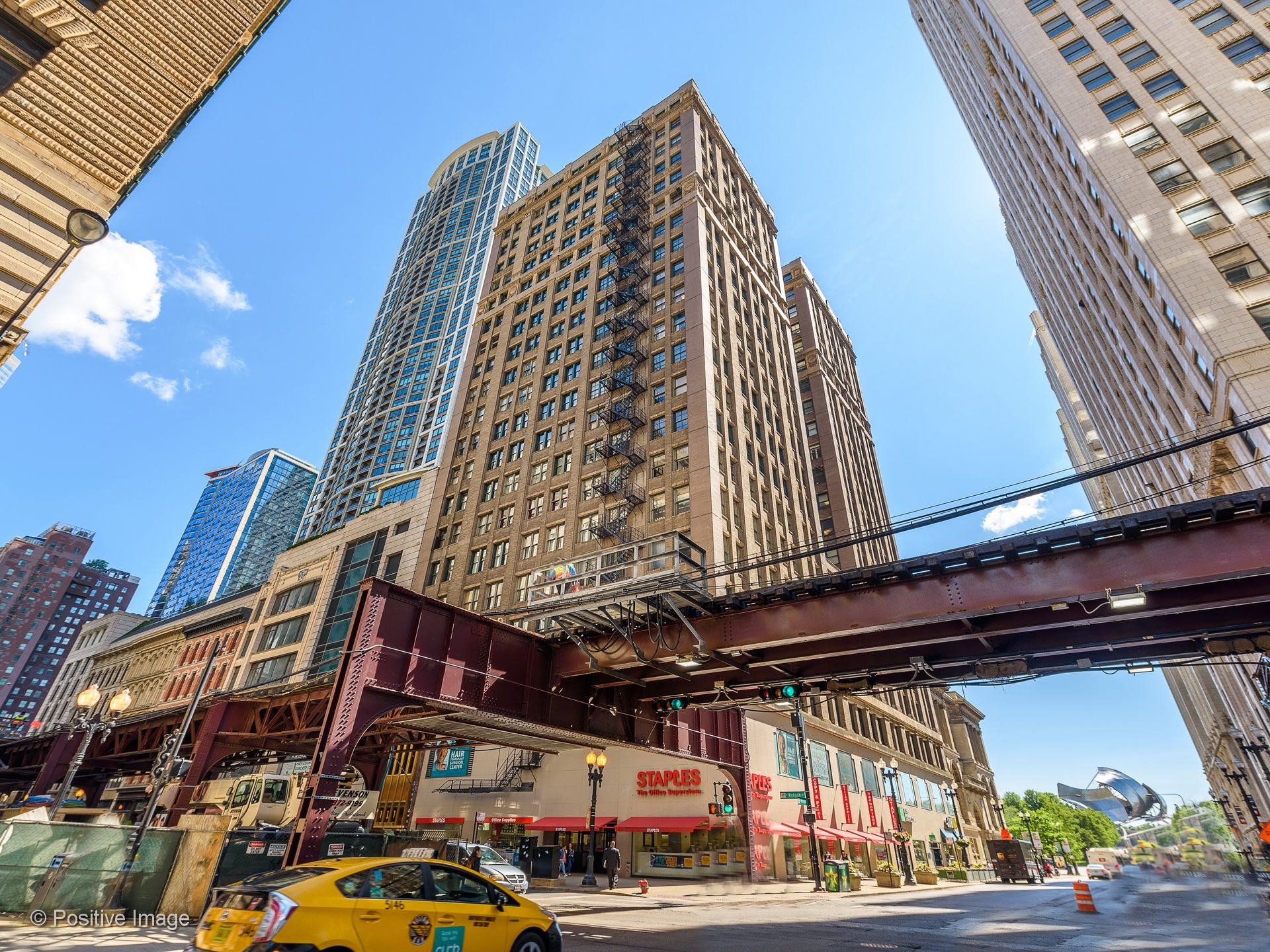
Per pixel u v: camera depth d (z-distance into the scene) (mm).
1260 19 30594
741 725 30234
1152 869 53812
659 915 16844
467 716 17672
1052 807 131500
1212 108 29719
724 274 52562
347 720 13984
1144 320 33625
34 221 14586
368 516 60281
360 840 15906
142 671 75188
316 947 5871
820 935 13148
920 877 39938
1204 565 11719
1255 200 26578
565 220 63625
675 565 15383
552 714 18844
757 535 42594
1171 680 120062
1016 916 18422
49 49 15203
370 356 146000
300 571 62781
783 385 57688
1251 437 23844
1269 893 23734
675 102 61750
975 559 13688
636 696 21266
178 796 25031
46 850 11336
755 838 31297
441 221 152125
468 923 7254
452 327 126250
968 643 15625
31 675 165250
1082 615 13320
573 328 53688
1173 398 33094
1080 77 34969
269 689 27906
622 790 33469
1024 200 54062
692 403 41656
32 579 172500
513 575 43156
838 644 15758
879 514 85062
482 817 32438
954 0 53062
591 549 39844
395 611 15953
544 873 25625
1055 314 62781
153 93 16781
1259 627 12867
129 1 16344
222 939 5941
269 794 22875
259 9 19016
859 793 46000
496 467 51281
